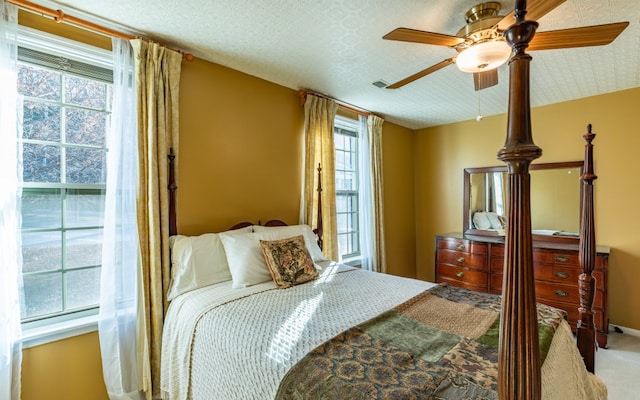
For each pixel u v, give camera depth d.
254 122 2.73
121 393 1.83
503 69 2.58
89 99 1.97
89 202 1.96
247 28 1.96
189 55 2.23
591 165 1.96
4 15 1.57
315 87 3.00
